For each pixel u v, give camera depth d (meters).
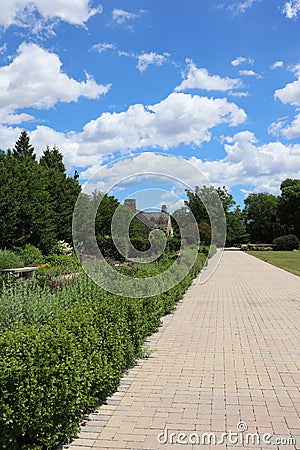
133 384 5.08
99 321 4.70
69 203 31.42
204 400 4.55
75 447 3.53
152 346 6.95
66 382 3.38
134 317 6.00
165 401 4.53
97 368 4.23
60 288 8.27
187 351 6.62
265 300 12.52
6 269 15.33
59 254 25.12
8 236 22.86
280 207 75.81
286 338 7.48
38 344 3.32
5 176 23.97
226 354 6.44
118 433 3.78
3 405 2.97
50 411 3.23
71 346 3.61
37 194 25.55
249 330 8.20
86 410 4.16
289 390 4.86
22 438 3.25
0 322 4.81
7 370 3.01
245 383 5.10
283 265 28.94
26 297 5.57
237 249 60.19
